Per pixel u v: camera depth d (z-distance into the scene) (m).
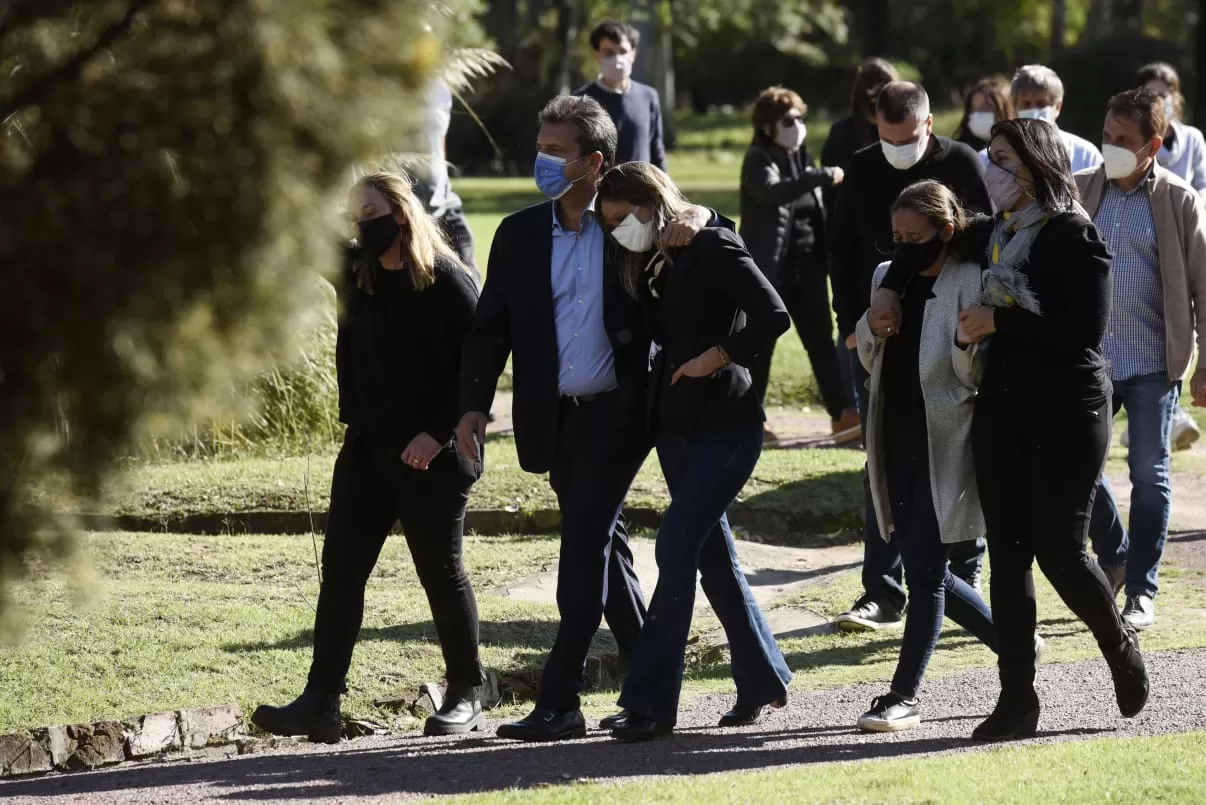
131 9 10.78
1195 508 39.19
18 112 10.95
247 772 20.61
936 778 18.17
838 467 42.41
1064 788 17.56
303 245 10.95
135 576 32.69
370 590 31.56
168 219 10.47
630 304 21.78
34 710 23.47
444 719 23.25
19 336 10.53
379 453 22.34
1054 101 31.91
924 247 21.19
